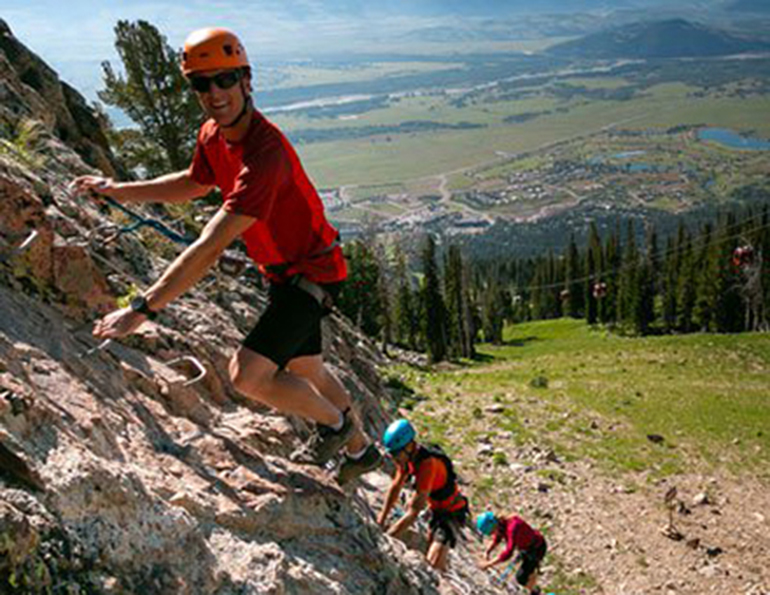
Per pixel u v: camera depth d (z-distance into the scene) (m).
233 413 5.09
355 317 62.66
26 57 12.68
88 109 14.81
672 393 38.06
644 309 110.25
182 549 3.03
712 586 16.89
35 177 5.04
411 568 5.04
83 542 2.61
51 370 3.41
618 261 142.38
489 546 12.47
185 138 28.81
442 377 43.12
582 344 86.06
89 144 13.86
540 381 39.53
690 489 22.98
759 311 101.75
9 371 3.02
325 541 4.16
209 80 2.92
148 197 3.71
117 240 6.11
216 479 3.82
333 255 3.48
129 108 27.84
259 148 2.98
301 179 3.24
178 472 3.65
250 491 3.90
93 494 2.74
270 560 3.45
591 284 142.62
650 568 17.53
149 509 3.00
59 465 2.71
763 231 104.81
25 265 4.12
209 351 5.43
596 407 33.78
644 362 57.06
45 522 2.46
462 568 7.70
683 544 18.86
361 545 4.39
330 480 4.55
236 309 8.76
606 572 17.28
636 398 36.47
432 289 84.25
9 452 2.48
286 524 3.91
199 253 2.81
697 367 53.25
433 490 6.26
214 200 21.19
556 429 29.05
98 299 4.54
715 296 103.12
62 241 4.39
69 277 4.37
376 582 4.34
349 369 13.16
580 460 25.03
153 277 6.29
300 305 3.42
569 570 17.33
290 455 4.91
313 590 3.56
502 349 101.06
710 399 36.44
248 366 3.38
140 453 3.55
